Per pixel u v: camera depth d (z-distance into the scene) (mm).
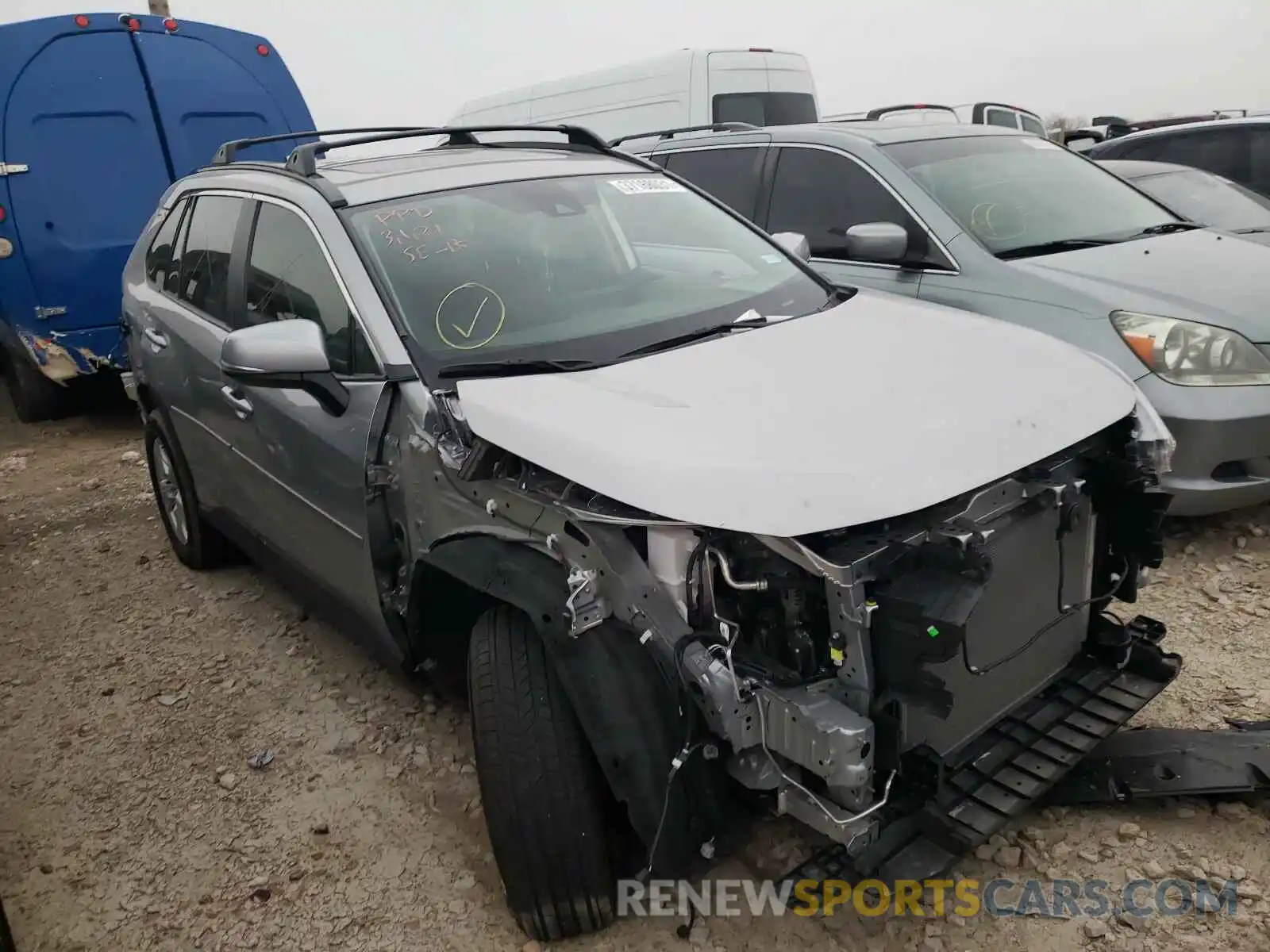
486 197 3574
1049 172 5629
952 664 2432
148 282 5000
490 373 2906
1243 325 4125
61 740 3723
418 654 3148
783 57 10867
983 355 2801
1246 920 2436
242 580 5020
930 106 9625
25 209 7633
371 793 3252
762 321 3203
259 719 3740
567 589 2389
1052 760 2529
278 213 3697
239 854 3027
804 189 5703
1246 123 8133
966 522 2283
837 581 2135
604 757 2232
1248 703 3254
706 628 2271
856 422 2377
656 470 2258
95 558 5516
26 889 2965
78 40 7797
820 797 2201
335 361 3215
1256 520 4594
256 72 8719
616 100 11133
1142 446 2717
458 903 2754
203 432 4336
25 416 9031
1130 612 3912
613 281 3385
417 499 2902
